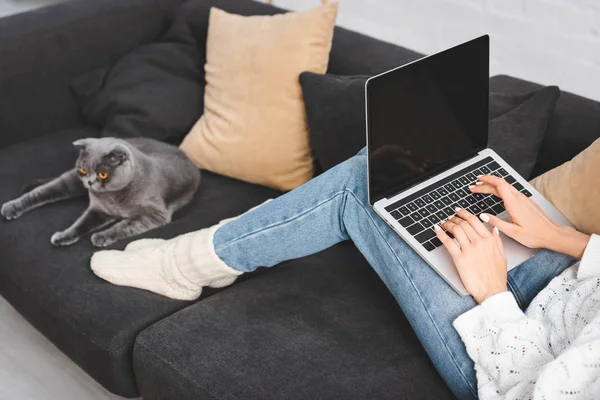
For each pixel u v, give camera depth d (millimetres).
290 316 1725
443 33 3287
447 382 1520
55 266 1985
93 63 2580
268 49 2215
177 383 1609
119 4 2613
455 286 1511
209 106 2350
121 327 1780
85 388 2125
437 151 1693
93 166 2055
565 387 1273
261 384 1544
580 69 2920
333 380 1543
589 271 1507
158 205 2143
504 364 1390
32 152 2434
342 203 1677
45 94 2512
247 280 1895
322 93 2113
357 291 1812
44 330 1980
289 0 3789
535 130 1896
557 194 1711
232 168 2285
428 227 1593
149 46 2580
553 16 2908
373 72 2242
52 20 2512
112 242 2064
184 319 1737
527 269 1646
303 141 2201
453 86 1688
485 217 1547
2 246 2094
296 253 1753
